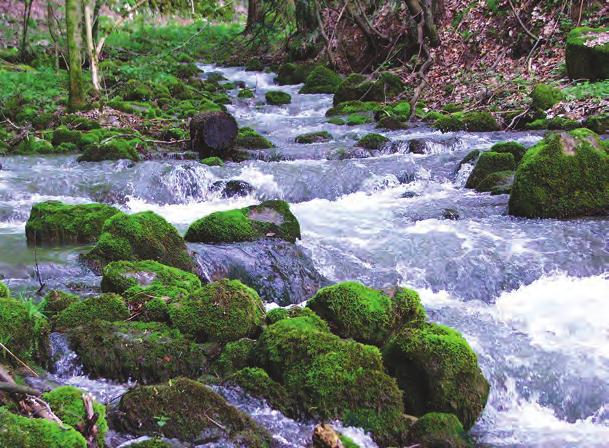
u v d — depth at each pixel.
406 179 9.40
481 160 8.90
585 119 11.34
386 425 3.64
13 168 10.06
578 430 3.93
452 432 3.58
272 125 14.28
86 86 15.80
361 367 3.78
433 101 15.55
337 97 16.70
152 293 4.70
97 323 4.23
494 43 16.88
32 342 4.04
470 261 6.11
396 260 6.35
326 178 9.23
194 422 3.40
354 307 4.54
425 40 18.22
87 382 3.98
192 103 16.33
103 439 3.21
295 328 4.05
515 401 4.27
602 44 13.07
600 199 7.21
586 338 4.95
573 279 5.91
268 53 25.08
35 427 2.84
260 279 5.79
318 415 3.69
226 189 9.18
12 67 18.23
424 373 3.83
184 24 31.11
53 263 5.80
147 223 5.82
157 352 4.08
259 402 3.74
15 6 22.25
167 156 10.91
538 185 7.22
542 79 14.40
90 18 15.75
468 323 5.10
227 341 4.32
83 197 8.84
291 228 6.68
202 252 5.90
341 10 19.23
